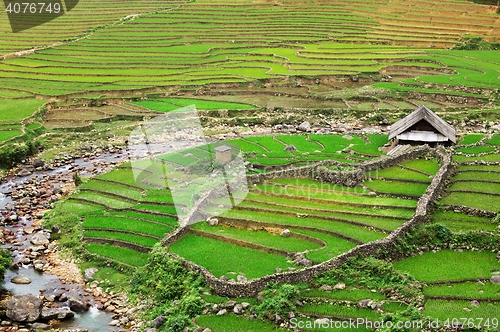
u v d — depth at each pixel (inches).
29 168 2433.6
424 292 1277.1
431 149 2060.8
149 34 4911.4
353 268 1337.4
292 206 1673.2
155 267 1439.5
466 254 1448.1
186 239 1544.0
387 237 1437.0
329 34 4766.2
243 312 1240.8
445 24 4899.1
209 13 5457.7
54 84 3585.1
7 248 1695.4
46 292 1470.2
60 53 4419.3
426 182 1824.6
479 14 5083.7
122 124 2955.2
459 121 2834.6
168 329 1221.1
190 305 1266.0
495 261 1412.4
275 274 1294.3
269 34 4805.6
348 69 3747.5
